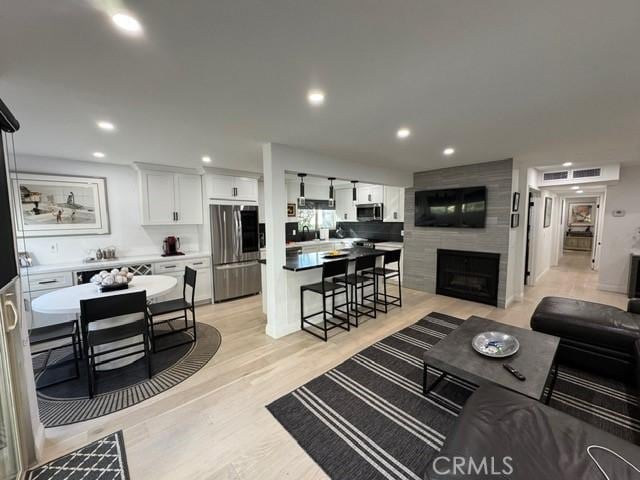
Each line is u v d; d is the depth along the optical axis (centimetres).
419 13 112
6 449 153
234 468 160
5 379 153
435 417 199
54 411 210
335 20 116
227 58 144
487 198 433
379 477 153
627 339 233
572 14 112
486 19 115
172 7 106
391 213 609
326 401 217
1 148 149
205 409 210
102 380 250
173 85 172
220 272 475
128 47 132
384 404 213
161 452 172
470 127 258
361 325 368
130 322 277
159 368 268
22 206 353
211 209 463
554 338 228
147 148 327
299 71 158
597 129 264
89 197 400
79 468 162
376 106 208
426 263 516
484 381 176
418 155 377
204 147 324
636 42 131
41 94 182
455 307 435
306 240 684
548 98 195
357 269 368
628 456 111
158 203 438
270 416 202
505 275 423
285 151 320
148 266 411
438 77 166
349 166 405
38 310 226
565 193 740
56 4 102
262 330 355
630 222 499
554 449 115
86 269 360
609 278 523
